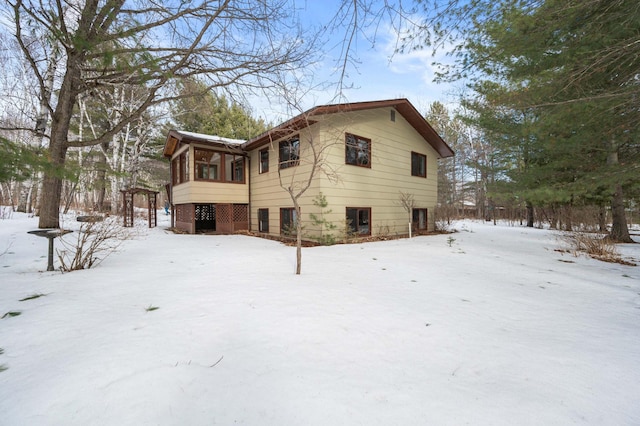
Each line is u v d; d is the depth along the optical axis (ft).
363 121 34.01
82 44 14.23
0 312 9.04
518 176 30.63
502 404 5.05
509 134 30.89
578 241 26.84
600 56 14.15
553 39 15.61
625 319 9.84
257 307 9.80
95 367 5.90
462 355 6.95
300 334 7.79
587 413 4.89
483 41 17.12
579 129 18.35
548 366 6.51
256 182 41.37
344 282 13.57
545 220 58.49
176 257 19.88
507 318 9.68
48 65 24.38
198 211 48.91
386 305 10.44
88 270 15.29
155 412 4.61
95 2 15.61
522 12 14.21
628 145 23.56
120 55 15.24
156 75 18.17
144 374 5.63
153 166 82.38
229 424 4.40
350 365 6.28
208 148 39.50
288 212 34.86
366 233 34.60
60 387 5.23
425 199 44.39
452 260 20.54
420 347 7.29
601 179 18.61
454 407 4.93
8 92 39.58
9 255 18.79
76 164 13.91
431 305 10.68
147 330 7.84
